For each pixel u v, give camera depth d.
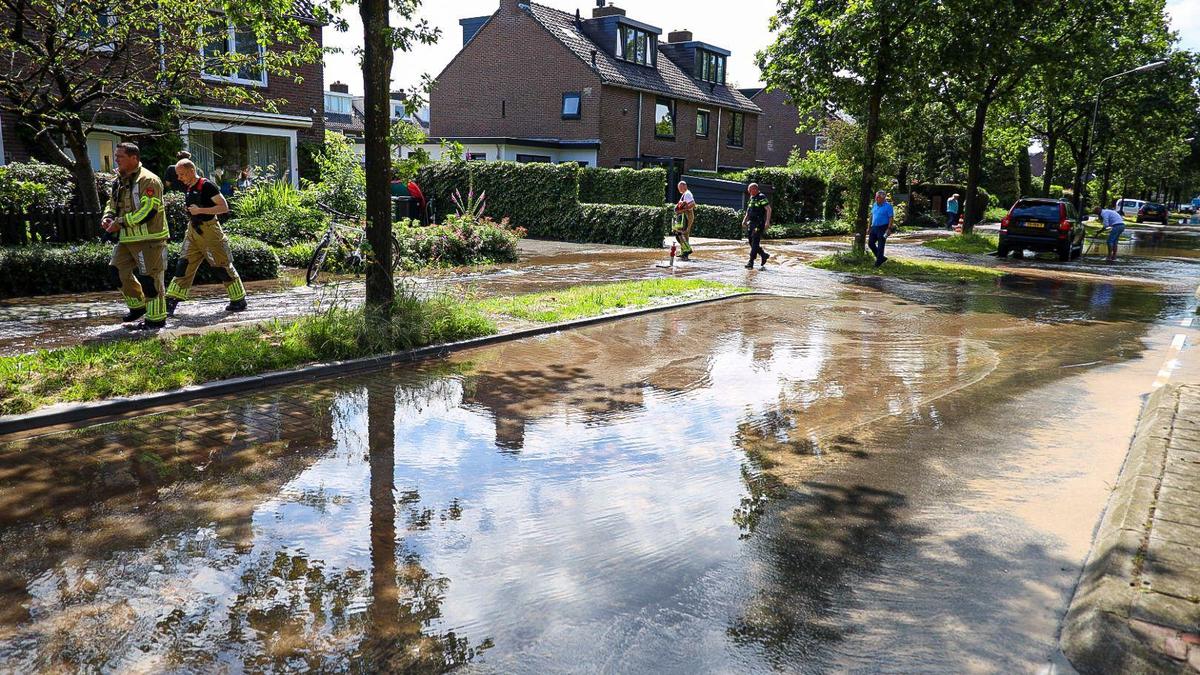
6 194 11.14
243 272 12.23
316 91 23.02
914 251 22.31
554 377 7.10
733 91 44.19
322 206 13.27
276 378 6.56
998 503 4.35
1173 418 5.51
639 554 3.67
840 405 6.35
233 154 21.41
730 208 26.16
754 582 3.43
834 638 3.00
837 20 16.05
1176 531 3.63
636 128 35.47
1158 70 33.00
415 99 7.96
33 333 7.70
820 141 52.22
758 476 4.72
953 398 6.62
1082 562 3.65
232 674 2.69
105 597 3.16
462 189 23.44
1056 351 8.77
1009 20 17.47
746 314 10.81
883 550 3.76
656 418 5.89
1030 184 50.03
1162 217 50.41
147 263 7.85
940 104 25.92
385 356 7.42
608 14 36.62
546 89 34.31
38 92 11.33
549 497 4.34
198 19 11.74
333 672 2.71
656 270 15.27
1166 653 2.77
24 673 2.66
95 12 11.06
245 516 3.97
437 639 2.93
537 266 15.55
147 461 4.69
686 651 2.89
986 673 2.78
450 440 5.27
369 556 3.58
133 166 7.64
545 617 3.10
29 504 4.03
